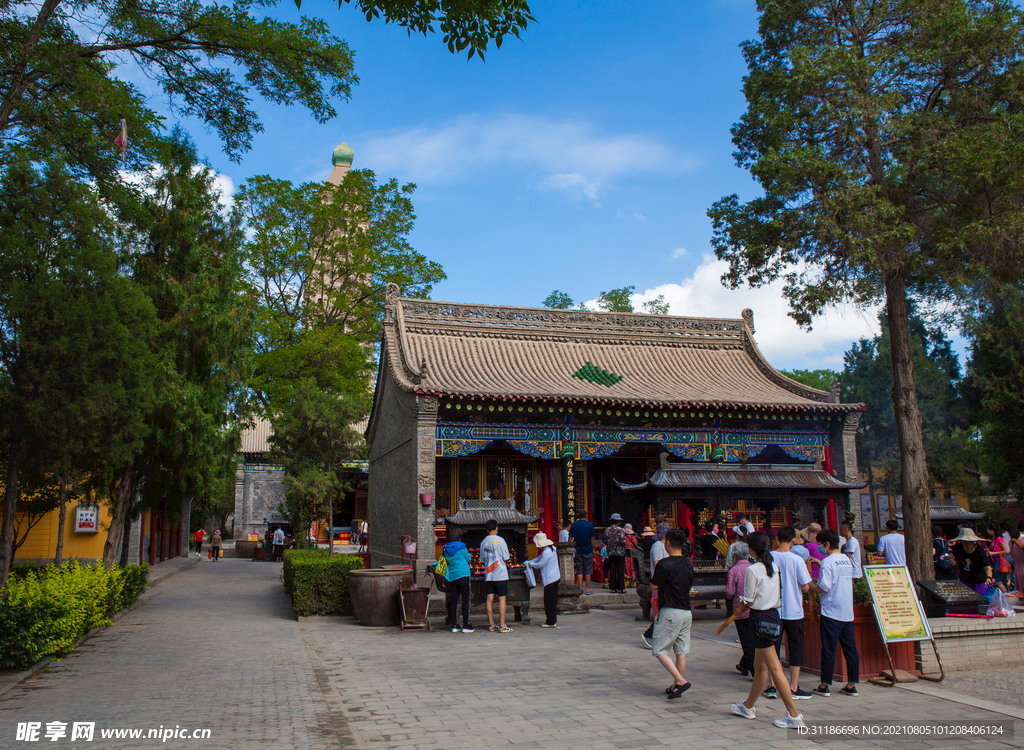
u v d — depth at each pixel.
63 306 9.70
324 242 34.38
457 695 8.06
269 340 32.75
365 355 33.09
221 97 11.90
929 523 13.20
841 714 7.19
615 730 6.64
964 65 13.20
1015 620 9.57
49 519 22.69
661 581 7.96
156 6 10.69
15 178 10.02
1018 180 11.95
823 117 13.33
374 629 13.57
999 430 23.83
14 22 9.97
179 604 17.92
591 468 23.47
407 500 18.78
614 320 23.92
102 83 10.56
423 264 35.75
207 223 17.53
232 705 7.65
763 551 7.09
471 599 14.13
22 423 9.62
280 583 24.11
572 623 14.09
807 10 14.38
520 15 8.80
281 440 27.52
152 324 11.61
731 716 7.12
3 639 9.19
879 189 13.12
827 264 13.79
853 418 21.08
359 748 6.14
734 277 15.09
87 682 8.86
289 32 11.41
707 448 20.42
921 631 8.58
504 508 15.45
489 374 20.28
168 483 16.98
